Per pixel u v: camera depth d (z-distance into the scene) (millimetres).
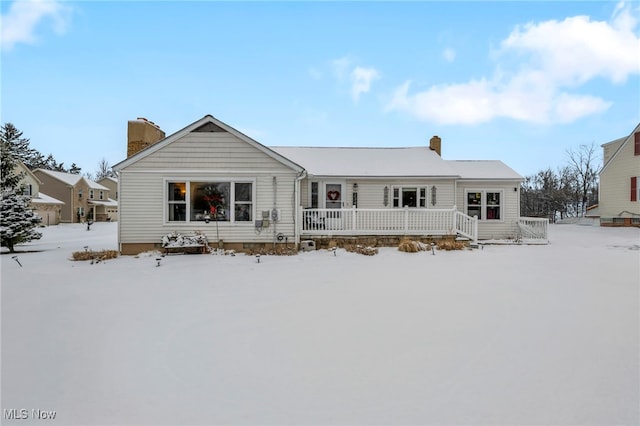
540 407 2773
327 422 2580
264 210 12586
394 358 3674
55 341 4152
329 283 7367
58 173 45719
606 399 2887
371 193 16016
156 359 3662
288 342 4121
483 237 17016
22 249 13719
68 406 2797
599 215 24797
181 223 12227
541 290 6707
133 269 8977
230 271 8711
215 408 2762
